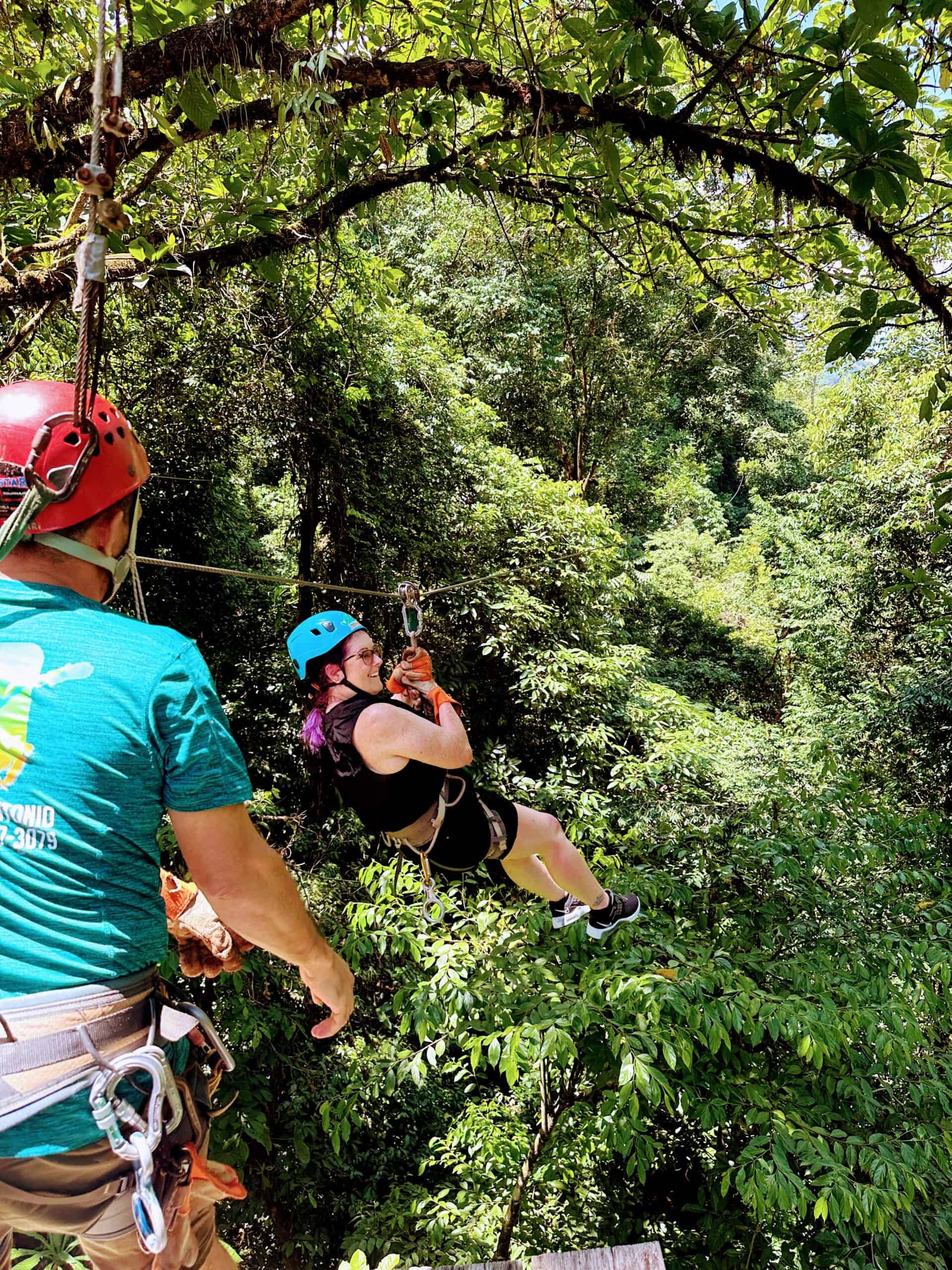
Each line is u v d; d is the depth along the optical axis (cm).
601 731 925
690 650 1795
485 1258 638
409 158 441
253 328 866
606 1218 655
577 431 1900
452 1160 735
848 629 1512
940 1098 450
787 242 461
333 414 1014
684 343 2041
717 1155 570
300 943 117
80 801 97
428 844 296
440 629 1152
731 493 2566
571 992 454
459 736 285
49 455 104
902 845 571
